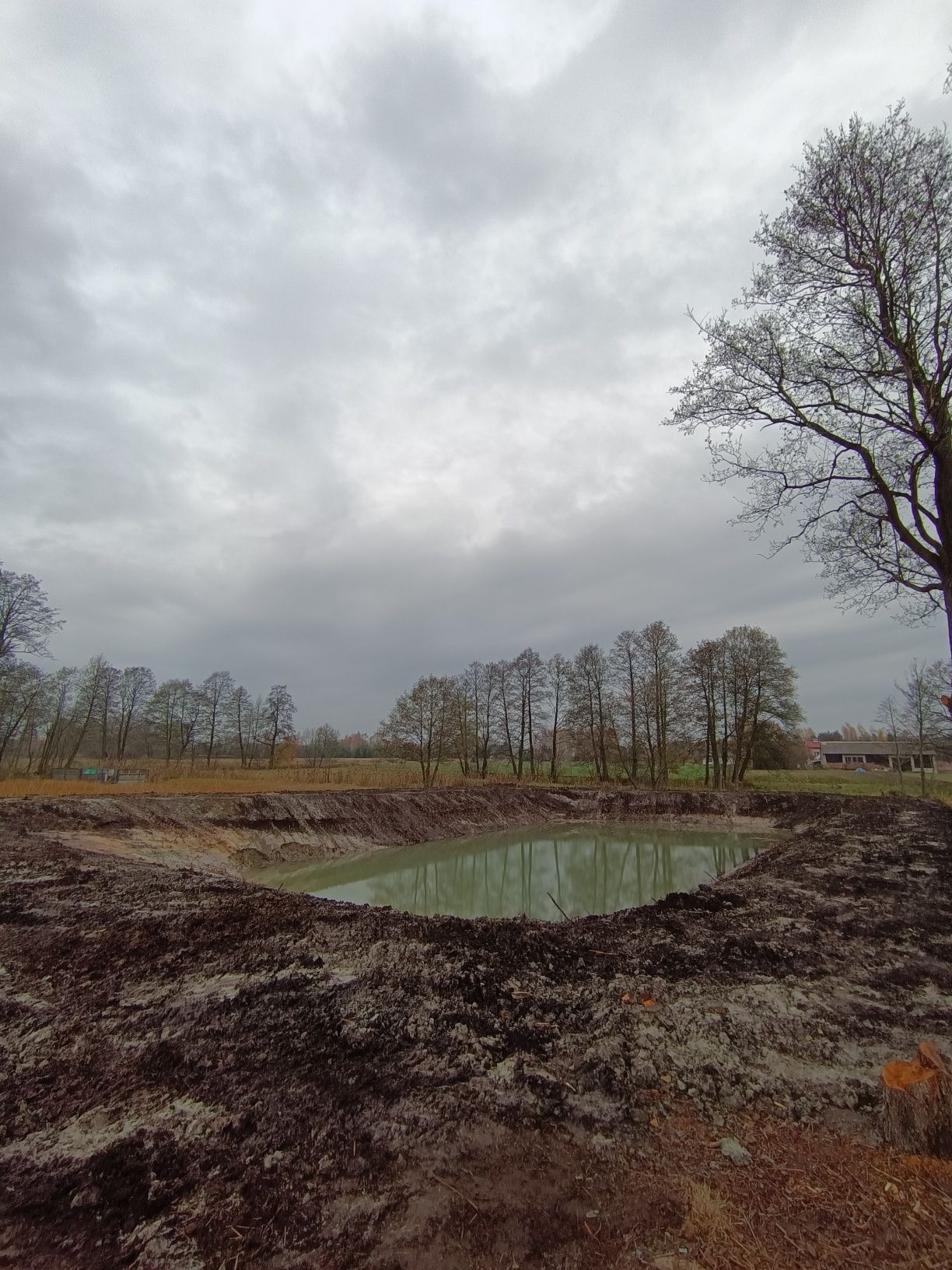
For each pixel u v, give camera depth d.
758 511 12.49
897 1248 2.68
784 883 10.71
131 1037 4.91
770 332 11.47
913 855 12.66
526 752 51.56
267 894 9.53
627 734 45.16
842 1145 3.49
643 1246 2.78
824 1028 4.93
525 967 6.18
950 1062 3.70
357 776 41.50
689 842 27.84
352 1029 4.90
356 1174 3.35
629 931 7.54
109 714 53.41
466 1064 4.42
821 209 10.69
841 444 11.30
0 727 39.91
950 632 9.87
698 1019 5.04
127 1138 3.68
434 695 42.25
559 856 24.89
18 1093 4.21
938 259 9.80
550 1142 3.59
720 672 40.72
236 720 55.50
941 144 9.75
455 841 28.09
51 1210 3.15
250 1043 4.75
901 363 10.16
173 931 7.14
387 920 7.50
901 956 6.72
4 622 31.53
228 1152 3.55
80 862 11.72
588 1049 4.61
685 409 12.40
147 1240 2.94
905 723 35.94
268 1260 2.80
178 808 20.84
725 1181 3.22
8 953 6.86
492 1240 2.85
